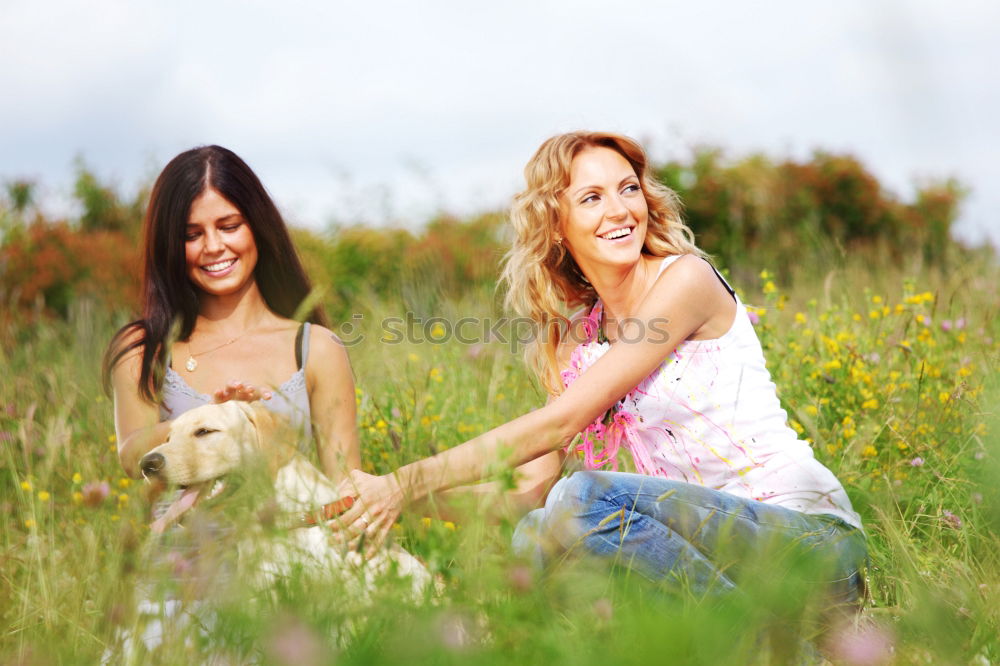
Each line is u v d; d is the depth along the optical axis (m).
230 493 3.85
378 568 3.42
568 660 2.76
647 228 4.31
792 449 3.89
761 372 4.05
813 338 6.40
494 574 3.06
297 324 4.64
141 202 17.86
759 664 2.90
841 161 17.41
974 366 5.90
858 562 3.71
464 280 14.19
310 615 2.99
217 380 4.46
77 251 15.02
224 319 4.59
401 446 5.14
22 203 16.42
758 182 16.86
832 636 3.35
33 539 3.88
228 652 3.08
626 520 3.61
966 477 4.58
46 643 3.30
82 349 8.56
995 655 3.16
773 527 3.58
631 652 2.77
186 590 3.29
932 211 16.45
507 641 2.86
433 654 2.80
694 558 3.53
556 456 4.54
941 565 3.75
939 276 9.65
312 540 3.78
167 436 4.28
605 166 4.15
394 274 15.03
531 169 4.28
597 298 4.57
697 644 2.82
